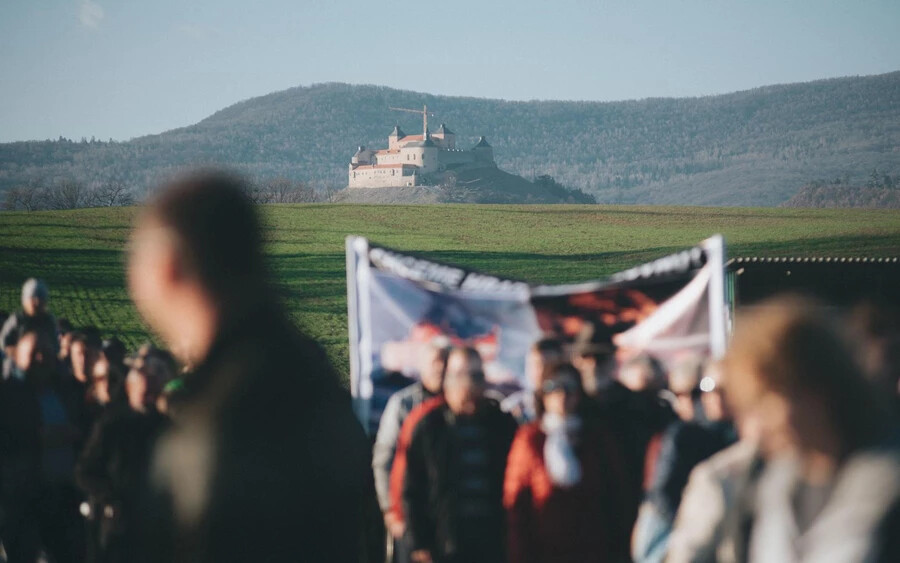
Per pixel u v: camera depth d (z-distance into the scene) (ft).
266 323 11.48
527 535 36.09
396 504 39.88
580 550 35.78
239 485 10.52
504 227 493.77
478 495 38.63
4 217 455.63
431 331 49.32
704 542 17.31
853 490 14.73
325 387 11.96
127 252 11.46
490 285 49.06
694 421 33.40
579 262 401.29
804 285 99.86
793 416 15.16
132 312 279.69
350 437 12.01
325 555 11.34
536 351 37.52
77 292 307.99
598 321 48.24
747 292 102.63
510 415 40.52
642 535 32.53
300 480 10.98
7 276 329.11
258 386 10.91
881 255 396.57
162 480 10.73
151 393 34.24
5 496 44.75
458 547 38.06
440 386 42.45
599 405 38.24
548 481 35.83
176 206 11.23
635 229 487.20
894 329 23.97
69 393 49.80
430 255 409.49
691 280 47.50
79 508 48.16
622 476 36.78
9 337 56.34
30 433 45.21
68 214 470.80
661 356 47.62
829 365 14.94
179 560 10.59
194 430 10.73
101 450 33.88
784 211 542.98
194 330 11.35
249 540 10.57
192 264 11.14
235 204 11.42
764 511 16.06
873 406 15.14
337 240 435.53
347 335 254.27
